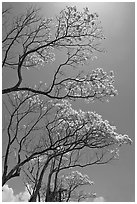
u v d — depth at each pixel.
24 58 16.52
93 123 19.14
